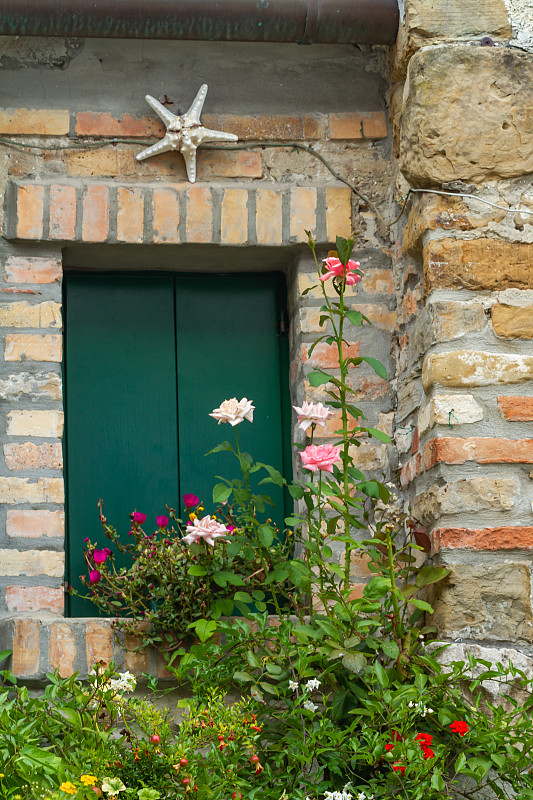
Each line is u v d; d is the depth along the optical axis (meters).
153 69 3.22
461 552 2.66
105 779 2.18
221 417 2.76
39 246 3.10
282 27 3.07
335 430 3.10
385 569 2.76
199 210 3.12
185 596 2.80
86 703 2.45
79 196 3.10
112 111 3.18
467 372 2.76
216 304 3.34
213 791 2.28
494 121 2.89
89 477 3.15
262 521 3.18
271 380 3.31
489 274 2.84
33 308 3.06
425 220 2.87
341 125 3.25
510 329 2.81
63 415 3.02
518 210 2.87
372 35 3.12
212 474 3.21
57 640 2.78
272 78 3.25
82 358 3.23
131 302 3.30
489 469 2.71
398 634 2.65
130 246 3.12
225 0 3.02
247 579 2.84
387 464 3.10
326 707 2.54
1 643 2.80
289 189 3.17
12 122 3.13
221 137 3.13
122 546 2.98
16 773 2.21
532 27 2.99
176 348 3.29
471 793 2.48
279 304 3.36
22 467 2.96
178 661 2.81
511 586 2.64
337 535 2.78
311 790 2.44
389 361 3.17
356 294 3.19
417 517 2.88
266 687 2.54
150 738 2.36
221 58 3.24
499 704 2.56
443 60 2.90
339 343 2.82
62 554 2.93
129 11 3.00
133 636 2.81
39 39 3.19
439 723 2.51
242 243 3.12
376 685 2.65
